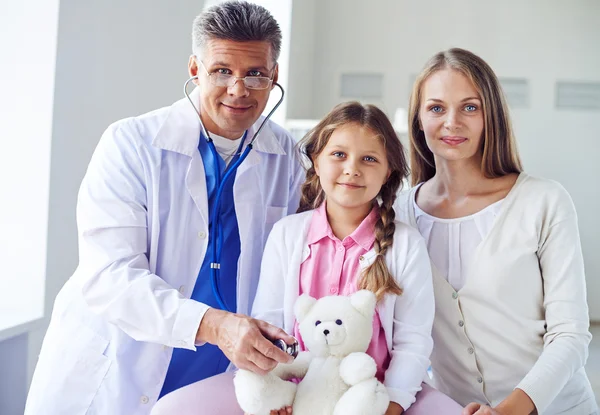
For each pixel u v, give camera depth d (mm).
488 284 1396
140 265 1423
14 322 1932
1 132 2076
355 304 1162
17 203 2068
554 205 1408
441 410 1164
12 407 2006
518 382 1389
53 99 2053
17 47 2064
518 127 6383
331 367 1122
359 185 1286
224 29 1381
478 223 1460
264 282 1371
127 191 1451
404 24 6414
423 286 1289
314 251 1339
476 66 1412
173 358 1490
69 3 2088
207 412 1142
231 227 1565
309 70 6332
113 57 2326
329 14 6457
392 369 1215
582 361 1326
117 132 1521
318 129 1353
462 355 1418
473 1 6363
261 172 1636
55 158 2082
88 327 1479
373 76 6438
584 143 6359
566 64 6332
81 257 1432
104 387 1454
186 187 1509
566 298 1360
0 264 2090
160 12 2539
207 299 1515
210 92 1424
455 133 1412
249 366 1110
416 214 1549
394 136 1341
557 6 6309
